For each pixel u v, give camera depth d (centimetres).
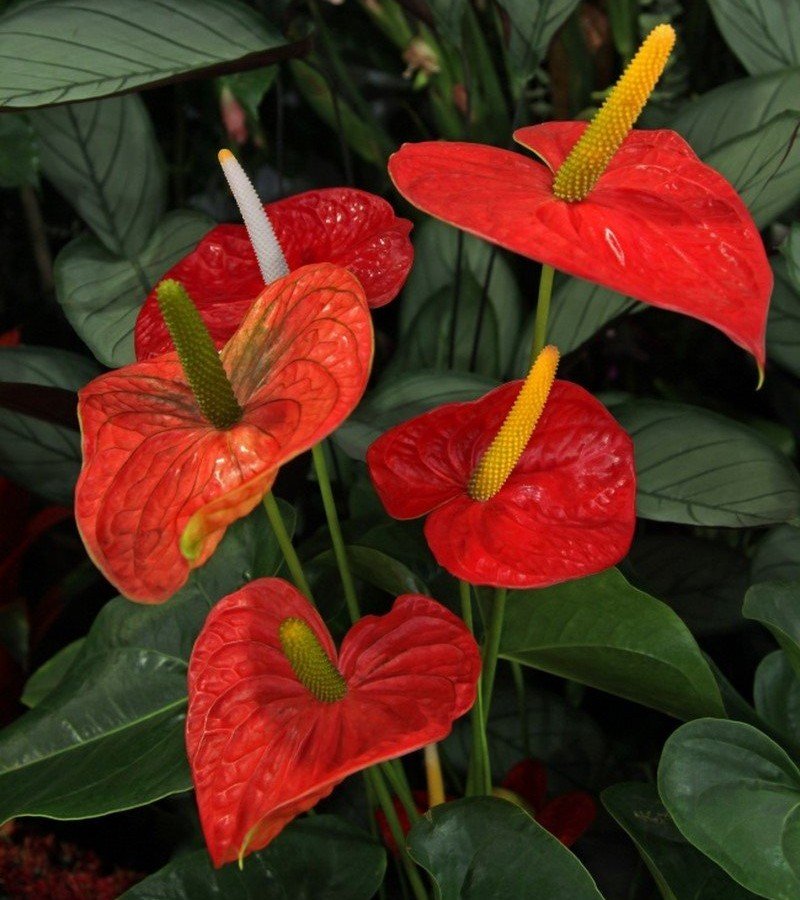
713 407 136
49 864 115
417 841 91
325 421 81
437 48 127
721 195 87
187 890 93
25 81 97
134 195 119
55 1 101
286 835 95
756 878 89
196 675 87
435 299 123
